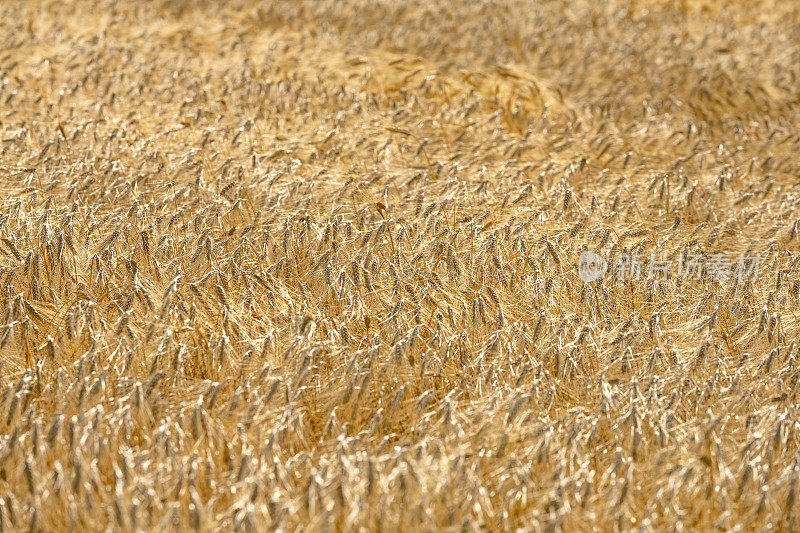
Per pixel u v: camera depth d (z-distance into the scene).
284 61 14.76
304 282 7.99
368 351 7.00
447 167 10.76
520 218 9.07
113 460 5.73
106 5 17.92
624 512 5.61
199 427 6.00
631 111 14.66
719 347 7.42
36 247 7.88
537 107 14.21
